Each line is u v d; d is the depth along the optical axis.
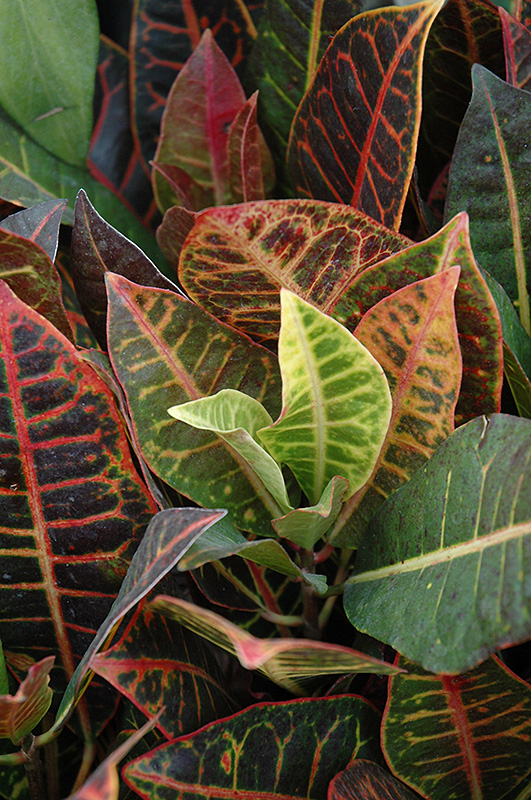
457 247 0.80
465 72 1.00
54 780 0.89
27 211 0.89
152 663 0.82
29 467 0.85
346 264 0.85
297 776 0.83
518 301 0.91
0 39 0.98
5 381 0.83
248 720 0.82
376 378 0.81
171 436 0.85
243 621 0.92
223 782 0.81
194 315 0.85
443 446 0.82
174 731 0.82
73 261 0.89
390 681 0.81
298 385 0.81
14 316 0.82
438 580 0.79
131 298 0.84
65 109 1.02
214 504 0.86
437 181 1.03
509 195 0.89
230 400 0.83
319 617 0.91
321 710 0.84
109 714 0.89
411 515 0.82
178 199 1.02
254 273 0.85
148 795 0.79
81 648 0.88
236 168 1.00
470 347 0.83
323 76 0.93
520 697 0.81
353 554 0.94
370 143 0.90
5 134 1.01
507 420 0.80
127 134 1.08
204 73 1.00
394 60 0.87
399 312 0.81
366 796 0.82
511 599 0.75
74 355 0.83
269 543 0.81
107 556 0.86
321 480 0.85
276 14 0.99
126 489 0.86
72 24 1.00
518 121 0.89
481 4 0.96
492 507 0.78
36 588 0.87
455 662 0.75
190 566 0.77
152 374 0.85
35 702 0.82
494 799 0.86
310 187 0.98
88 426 0.85
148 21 1.05
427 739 0.83
